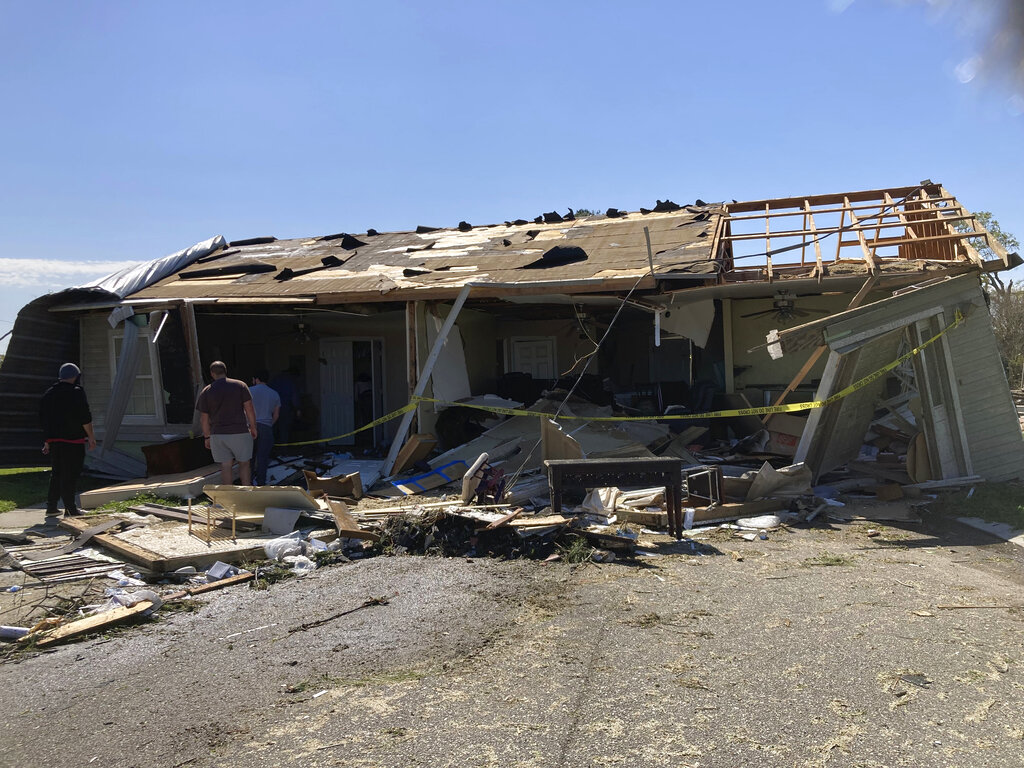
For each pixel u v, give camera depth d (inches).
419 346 482.6
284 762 134.3
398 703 156.6
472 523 294.8
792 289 468.4
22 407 516.4
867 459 441.1
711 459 450.6
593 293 457.4
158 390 503.8
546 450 380.8
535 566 263.0
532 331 612.7
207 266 620.1
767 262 455.5
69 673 180.2
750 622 200.8
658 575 249.3
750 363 548.7
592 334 574.9
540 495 359.3
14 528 336.8
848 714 146.4
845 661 172.4
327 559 275.1
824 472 410.6
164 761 136.9
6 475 530.0
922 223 479.8
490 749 136.2
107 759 138.4
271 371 613.0
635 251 501.0
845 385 378.3
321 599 231.0
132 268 582.9
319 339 602.2
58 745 144.5
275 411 421.1
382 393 589.9
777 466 443.2
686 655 178.2
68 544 297.3
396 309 523.5
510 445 440.8
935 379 376.2
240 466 380.5
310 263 590.6
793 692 156.6
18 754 141.6
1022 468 378.0
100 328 529.0
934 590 228.2
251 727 148.5
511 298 470.9
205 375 562.6
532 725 144.9
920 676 163.3
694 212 588.4
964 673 164.7
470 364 559.2
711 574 250.1
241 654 188.5
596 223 607.5
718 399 539.5
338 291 494.9
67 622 214.2
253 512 316.2
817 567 257.8
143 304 482.9
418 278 501.7
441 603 223.1
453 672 172.4
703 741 137.3
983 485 370.3
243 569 265.6
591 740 138.5
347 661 181.5
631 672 169.0
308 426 604.4
